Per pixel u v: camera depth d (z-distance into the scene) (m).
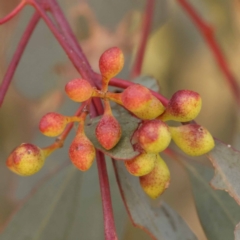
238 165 0.31
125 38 0.45
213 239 0.34
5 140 0.48
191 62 0.51
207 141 0.30
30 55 0.43
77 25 0.45
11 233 0.35
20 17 0.42
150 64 0.51
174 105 0.30
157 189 0.30
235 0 0.49
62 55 0.43
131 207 0.32
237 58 0.50
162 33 0.51
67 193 0.36
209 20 0.49
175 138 0.30
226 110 0.51
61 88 0.43
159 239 0.32
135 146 0.30
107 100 0.30
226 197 0.34
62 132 0.31
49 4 0.34
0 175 0.47
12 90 0.47
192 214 0.50
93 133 0.30
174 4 0.49
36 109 0.45
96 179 0.37
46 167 0.40
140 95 0.29
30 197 0.36
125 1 0.45
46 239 0.35
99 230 0.36
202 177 0.35
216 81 0.51
